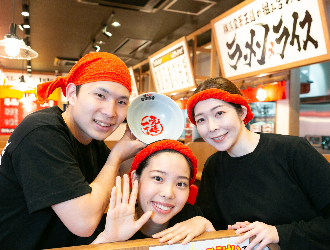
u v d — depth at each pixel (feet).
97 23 15.02
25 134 3.39
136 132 4.58
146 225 4.14
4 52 11.02
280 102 14.33
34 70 27.20
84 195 3.30
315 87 15.29
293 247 3.65
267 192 4.31
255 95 15.03
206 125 4.26
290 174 4.29
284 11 8.64
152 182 3.75
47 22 14.83
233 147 4.53
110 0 12.22
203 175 5.39
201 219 3.81
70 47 19.26
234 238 3.34
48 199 3.15
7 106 26.86
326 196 3.92
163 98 4.88
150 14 13.89
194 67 15.71
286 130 13.96
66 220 3.25
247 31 10.18
